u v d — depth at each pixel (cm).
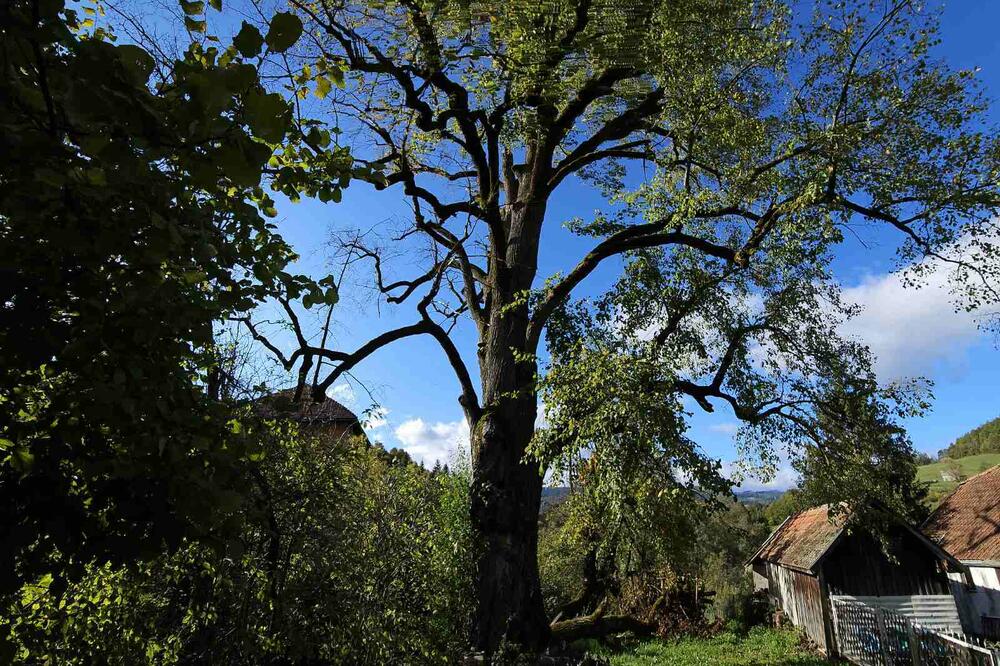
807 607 1897
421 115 1010
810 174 1070
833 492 1302
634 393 892
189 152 221
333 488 680
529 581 1030
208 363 371
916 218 1087
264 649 582
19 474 243
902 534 1858
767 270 1348
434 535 855
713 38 998
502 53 885
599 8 946
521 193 1375
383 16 837
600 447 902
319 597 626
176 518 248
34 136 212
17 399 257
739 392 1381
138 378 250
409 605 735
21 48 204
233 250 304
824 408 1284
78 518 242
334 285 369
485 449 1092
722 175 1198
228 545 271
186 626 580
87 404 248
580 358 970
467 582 981
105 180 223
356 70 893
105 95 201
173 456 247
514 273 1249
